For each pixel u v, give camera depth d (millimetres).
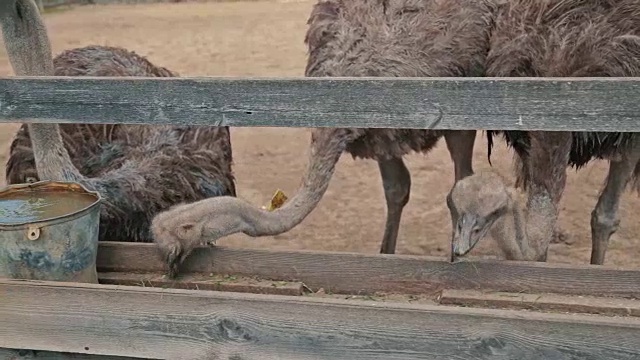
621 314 3516
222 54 13219
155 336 3465
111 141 4910
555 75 4391
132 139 4887
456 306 3469
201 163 4840
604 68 4316
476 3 5012
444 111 2988
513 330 3146
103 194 4375
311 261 3930
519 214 3801
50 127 4176
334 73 4969
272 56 12852
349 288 3910
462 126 2994
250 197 7359
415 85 2984
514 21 4664
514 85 2908
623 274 3615
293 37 14445
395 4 5055
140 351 3500
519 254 3865
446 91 2967
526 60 4531
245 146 8883
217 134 5039
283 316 3334
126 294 3443
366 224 6695
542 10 4527
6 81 3281
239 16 17500
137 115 3232
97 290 3467
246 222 4121
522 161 4934
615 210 5113
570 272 3672
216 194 4867
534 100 2908
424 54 4914
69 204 3984
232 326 3387
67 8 20047
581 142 4602
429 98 2988
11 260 3654
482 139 8406
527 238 4082
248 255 3977
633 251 6070
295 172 8016
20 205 3975
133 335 3486
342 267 3902
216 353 3441
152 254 4043
